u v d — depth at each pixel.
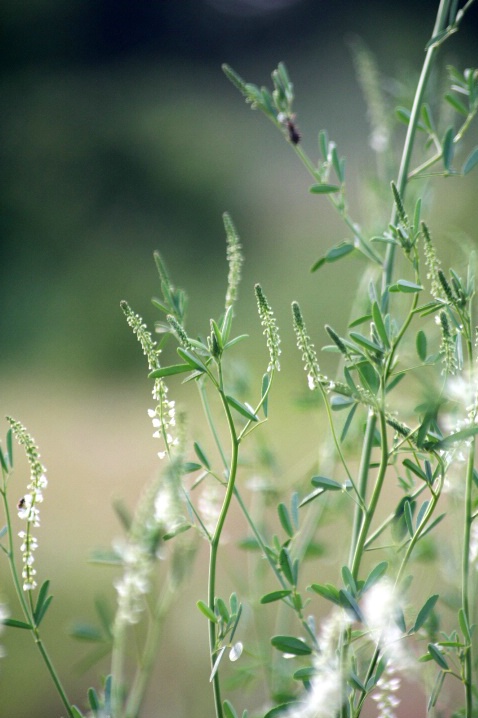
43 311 6.61
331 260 1.21
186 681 1.66
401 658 1.08
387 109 1.42
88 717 1.17
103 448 3.94
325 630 1.09
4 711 1.75
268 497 1.39
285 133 1.24
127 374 5.80
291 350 4.77
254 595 1.36
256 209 7.92
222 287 6.64
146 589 1.15
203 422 3.75
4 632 2.07
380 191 1.40
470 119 1.20
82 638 1.24
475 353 1.09
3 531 1.09
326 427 1.42
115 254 7.58
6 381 5.61
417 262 1.09
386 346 1.08
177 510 1.10
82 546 2.53
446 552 1.28
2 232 7.67
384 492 2.17
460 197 4.36
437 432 1.09
